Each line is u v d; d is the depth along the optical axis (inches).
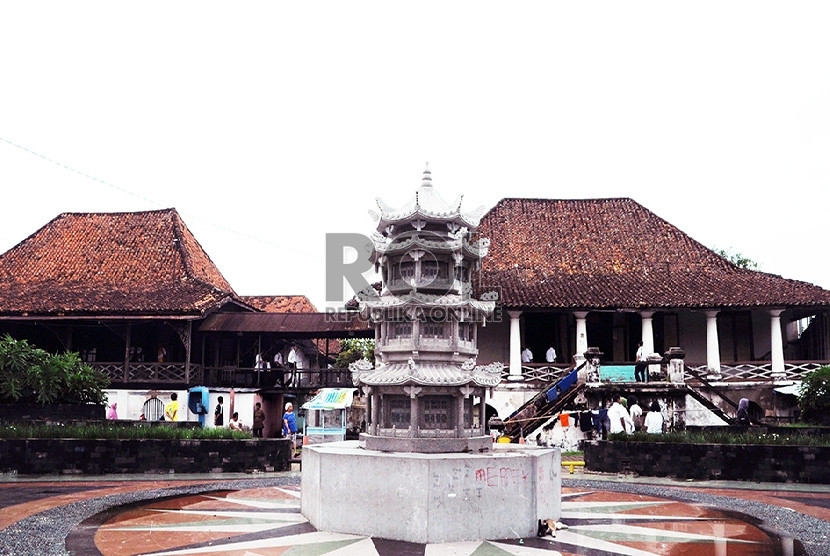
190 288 1336.1
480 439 473.7
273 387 1337.4
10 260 1470.2
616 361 1446.9
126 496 575.2
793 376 1296.8
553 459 464.8
